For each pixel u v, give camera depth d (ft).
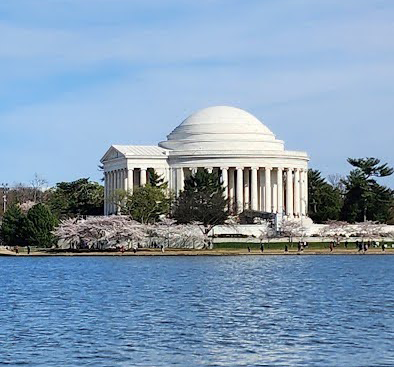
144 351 205.16
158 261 610.24
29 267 554.46
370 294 344.69
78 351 205.05
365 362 190.80
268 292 355.36
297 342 216.33
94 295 344.90
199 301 316.60
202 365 189.16
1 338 223.30
